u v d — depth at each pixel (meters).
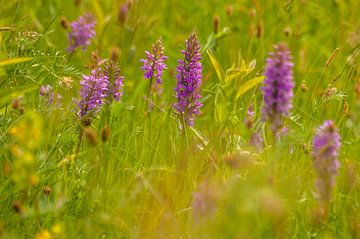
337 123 8.49
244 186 6.18
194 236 5.92
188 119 7.95
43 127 7.21
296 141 7.06
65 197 6.51
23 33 8.82
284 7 11.33
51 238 6.02
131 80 11.04
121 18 10.70
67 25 9.71
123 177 7.25
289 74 6.63
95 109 7.72
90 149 7.29
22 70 8.25
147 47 11.93
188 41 7.87
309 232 6.32
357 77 9.54
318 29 12.73
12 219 6.25
